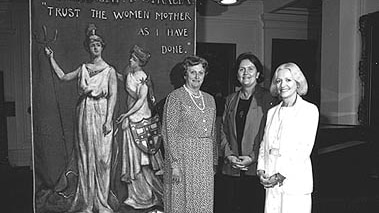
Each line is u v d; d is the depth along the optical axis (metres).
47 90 4.05
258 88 3.76
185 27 4.34
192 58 3.51
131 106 4.25
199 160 3.49
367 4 6.09
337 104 6.20
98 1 4.14
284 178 3.05
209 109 3.57
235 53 8.30
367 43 5.96
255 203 3.74
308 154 3.07
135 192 4.27
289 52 8.76
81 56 4.12
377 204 4.93
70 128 4.12
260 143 3.45
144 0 4.24
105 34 4.17
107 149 4.19
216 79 8.24
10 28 7.84
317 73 8.95
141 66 4.26
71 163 4.12
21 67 8.00
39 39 4.01
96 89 4.16
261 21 8.45
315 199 4.98
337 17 6.14
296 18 8.63
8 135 7.99
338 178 5.29
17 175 7.11
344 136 5.45
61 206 4.09
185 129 3.48
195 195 3.50
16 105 8.02
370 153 5.42
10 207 5.20
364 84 6.05
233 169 3.83
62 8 4.06
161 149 4.33
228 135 3.85
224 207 4.02
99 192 4.18
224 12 8.16
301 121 3.05
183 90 3.54
